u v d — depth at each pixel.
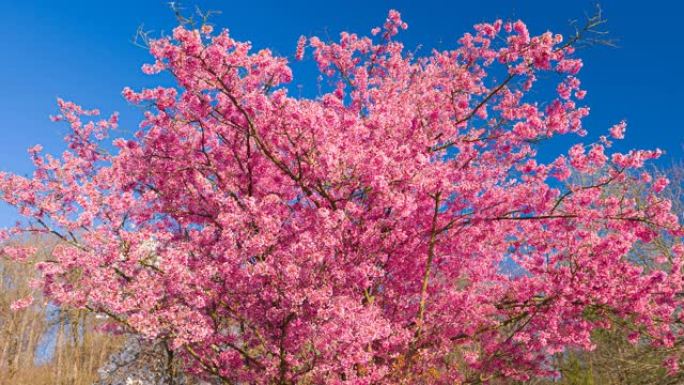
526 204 9.72
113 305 7.23
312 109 7.97
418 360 8.92
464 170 10.13
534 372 9.70
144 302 7.32
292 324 7.77
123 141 9.56
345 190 9.08
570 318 9.38
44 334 22.50
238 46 7.62
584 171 9.27
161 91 9.12
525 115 9.83
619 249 8.91
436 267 10.42
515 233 10.47
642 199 11.99
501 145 10.33
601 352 16.55
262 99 7.81
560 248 9.77
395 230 9.09
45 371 21.30
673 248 9.60
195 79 8.05
